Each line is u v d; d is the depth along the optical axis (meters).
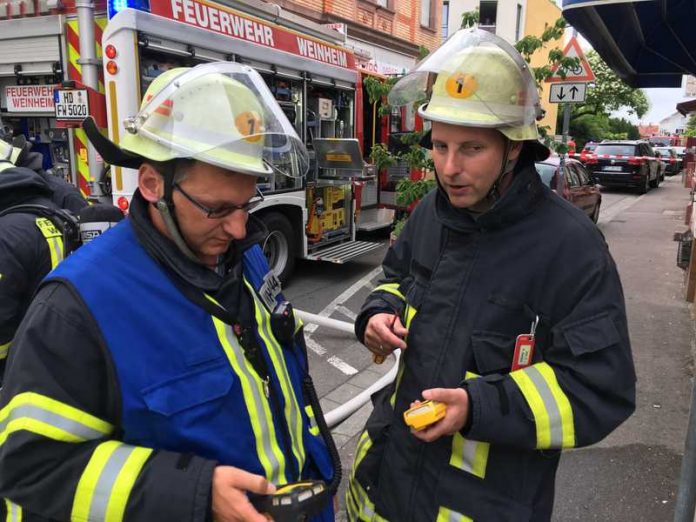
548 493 1.40
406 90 1.64
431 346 1.41
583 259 1.29
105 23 4.34
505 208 1.32
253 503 1.03
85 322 1.01
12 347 1.05
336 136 6.63
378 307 1.64
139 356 1.03
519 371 1.29
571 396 1.25
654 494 2.82
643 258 8.26
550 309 1.32
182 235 1.12
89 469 0.97
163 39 4.21
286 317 1.36
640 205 15.27
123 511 0.96
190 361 1.08
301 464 1.27
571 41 7.21
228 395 1.11
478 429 1.22
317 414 1.47
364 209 7.76
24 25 4.66
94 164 4.62
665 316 5.52
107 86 4.11
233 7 4.94
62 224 1.84
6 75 4.84
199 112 1.06
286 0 10.98
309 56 5.82
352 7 13.03
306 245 6.32
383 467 1.50
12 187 1.85
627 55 3.46
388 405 1.58
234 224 1.11
